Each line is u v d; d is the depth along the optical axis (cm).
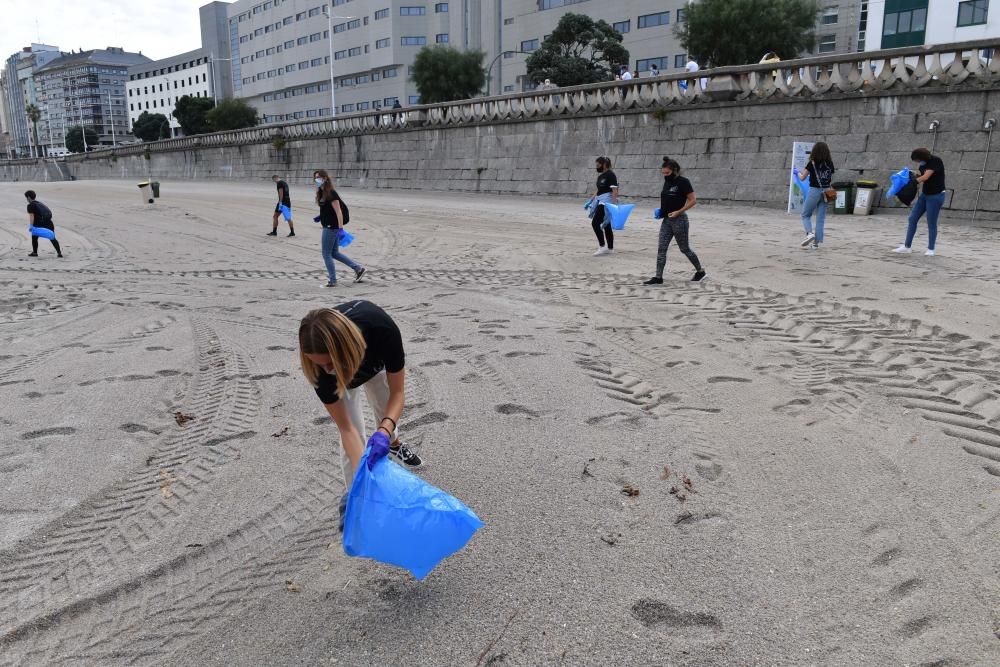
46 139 19438
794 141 2045
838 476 408
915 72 1786
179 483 429
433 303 952
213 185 4525
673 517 370
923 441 447
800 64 1995
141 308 998
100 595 319
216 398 582
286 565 339
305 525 375
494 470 429
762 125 2117
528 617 294
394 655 274
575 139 2719
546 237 1600
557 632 284
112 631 296
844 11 5391
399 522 281
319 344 287
